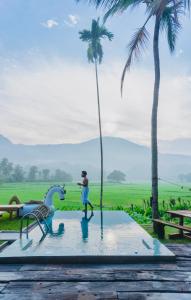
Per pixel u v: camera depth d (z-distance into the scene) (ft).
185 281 19.93
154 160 47.09
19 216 55.11
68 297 17.34
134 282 19.74
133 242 29.27
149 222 54.85
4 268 22.53
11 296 17.49
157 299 17.16
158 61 48.16
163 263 23.73
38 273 21.38
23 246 27.40
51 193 56.39
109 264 23.52
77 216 51.85
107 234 33.73
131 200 150.20
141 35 48.37
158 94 47.98
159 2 33.81
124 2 40.96
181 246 31.73
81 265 23.29
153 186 46.73
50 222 44.21
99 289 18.56
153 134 47.55
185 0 30.91
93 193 250.98
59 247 27.04
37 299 17.06
